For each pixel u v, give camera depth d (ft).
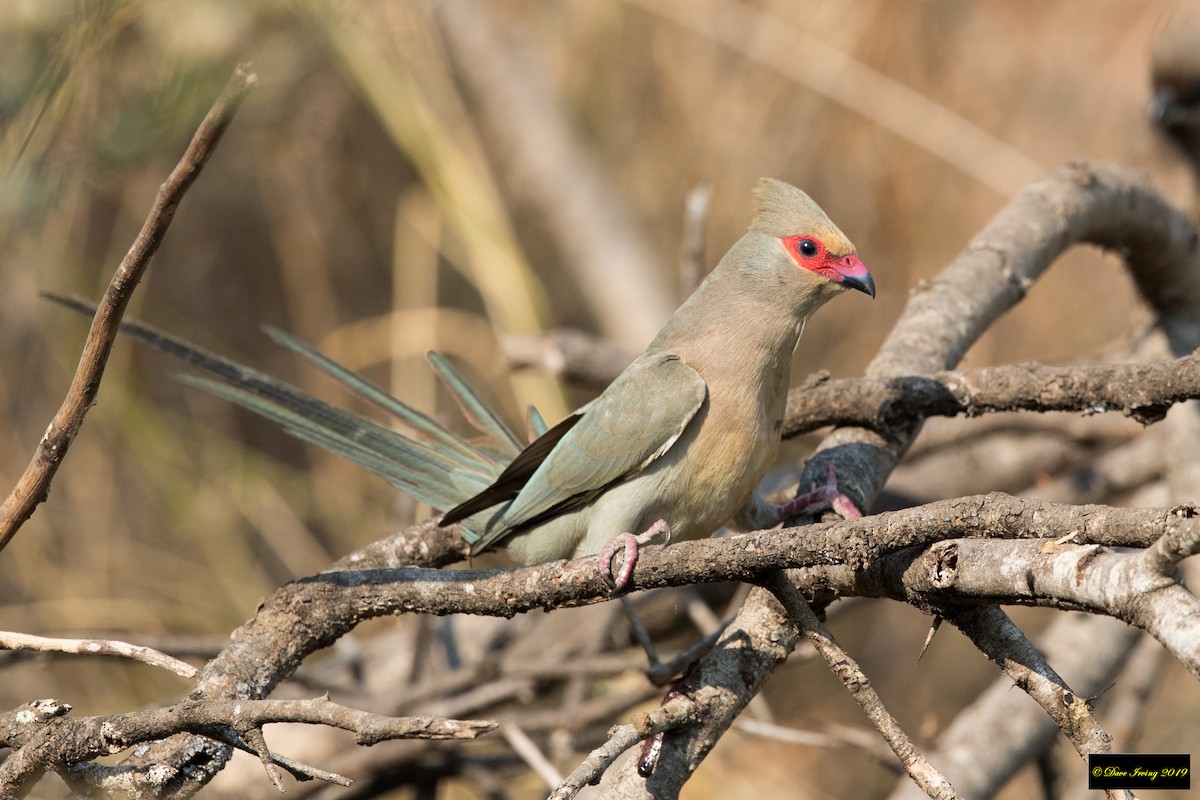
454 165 45.57
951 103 47.70
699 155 49.44
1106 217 30.32
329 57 44.14
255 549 45.93
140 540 45.03
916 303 28.30
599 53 51.47
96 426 44.14
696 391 23.31
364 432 25.57
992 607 16.42
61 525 43.39
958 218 46.60
